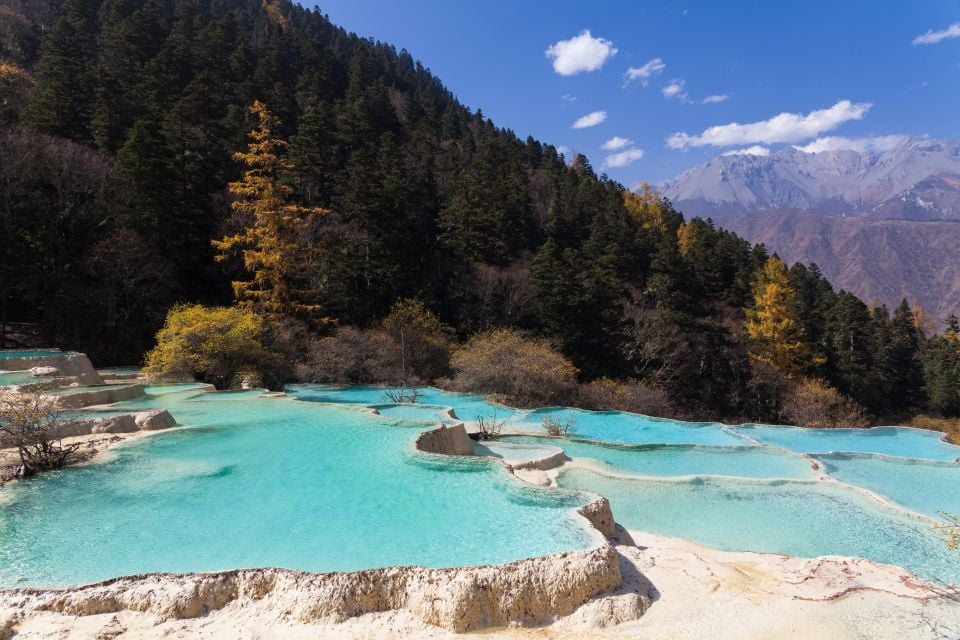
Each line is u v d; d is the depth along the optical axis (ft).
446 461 41.37
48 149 100.68
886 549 37.40
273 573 23.85
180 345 79.82
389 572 23.94
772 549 37.29
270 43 221.46
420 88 317.42
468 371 97.25
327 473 38.91
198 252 121.49
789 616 25.50
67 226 105.81
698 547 34.83
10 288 95.40
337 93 217.36
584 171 287.28
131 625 21.61
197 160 126.93
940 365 176.96
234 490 35.45
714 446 63.77
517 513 31.89
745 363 146.41
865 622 25.46
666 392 123.34
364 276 129.80
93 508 32.32
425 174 170.71
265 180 115.75
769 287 156.87
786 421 129.18
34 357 65.41
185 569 25.34
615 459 58.59
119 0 191.21
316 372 97.04
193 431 49.93
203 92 146.30
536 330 132.57
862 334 166.81
